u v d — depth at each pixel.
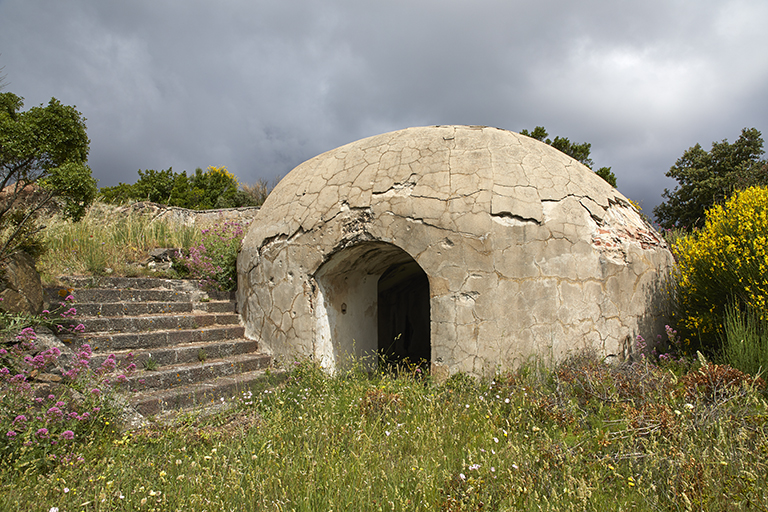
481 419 3.67
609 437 3.16
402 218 4.98
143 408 3.95
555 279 4.76
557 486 2.63
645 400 3.51
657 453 2.72
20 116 4.23
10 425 2.87
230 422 3.98
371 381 4.99
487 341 4.64
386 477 2.67
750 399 3.18
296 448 3.22
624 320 5.10
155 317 5.49
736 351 4.00
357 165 5.59
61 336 4.48
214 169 23.02
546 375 4.38
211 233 7.82
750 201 4.75
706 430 3.02
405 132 5.70
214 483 2.67
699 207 13.65
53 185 4.20
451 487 2.55
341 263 5.60
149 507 2.37
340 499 2.48
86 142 4.56
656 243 5.77
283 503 2.39
